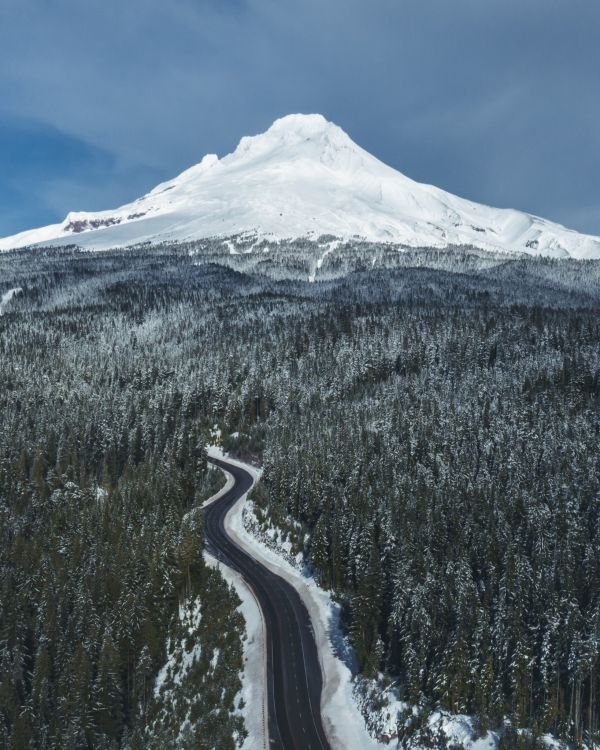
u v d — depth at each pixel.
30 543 124.00
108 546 115.75
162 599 103.75
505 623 82.12
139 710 88.69
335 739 77.38
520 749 70.12
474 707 76.94
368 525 105.56
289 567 119.19
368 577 93.69
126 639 93.19
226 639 97.69
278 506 136.00
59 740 82.50
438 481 129.75
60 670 93.00
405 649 83.94
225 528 135.12
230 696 85.62
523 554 96.69
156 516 127.38
